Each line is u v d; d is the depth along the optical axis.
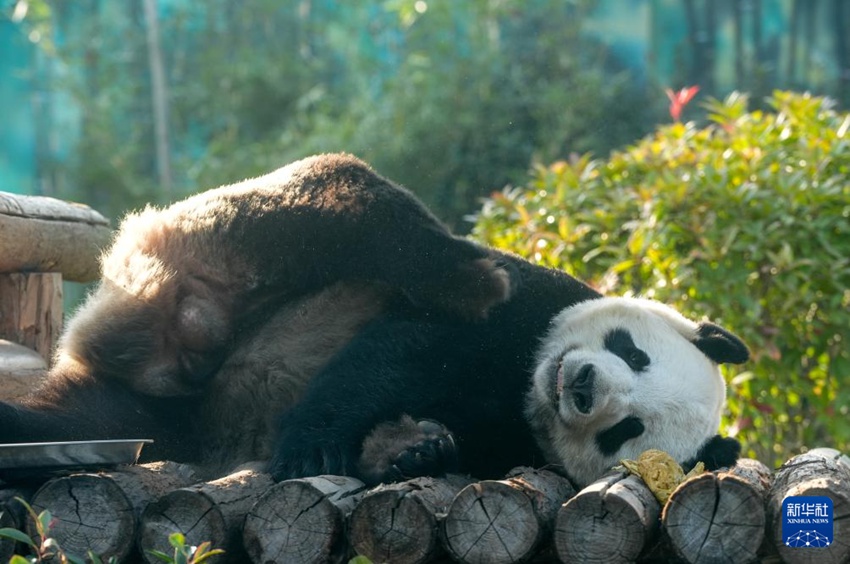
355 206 6.71
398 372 6.43
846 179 9.28
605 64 21.45
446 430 6.23
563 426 6.67
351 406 6.22
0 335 7.59
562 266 9.64
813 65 20.64
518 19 21.44
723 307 8.76
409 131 19.67
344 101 22.56
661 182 9.14
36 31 22.08
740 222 8.87
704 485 5.03
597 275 9.66
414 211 6.84
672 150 9.74
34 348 7.67
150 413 6.73
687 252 9.24
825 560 4.96
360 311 6.81
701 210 9.05
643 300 7.35
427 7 21.27
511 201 10.31
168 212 7.05
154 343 6.65
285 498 5.18
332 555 5.17
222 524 5.14
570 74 20.41
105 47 23.84
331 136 20.36
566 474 6.55
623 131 19.48
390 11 22.97
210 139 24.00
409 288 6.67
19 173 22.92
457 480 5.96
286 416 6.29
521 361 6.90
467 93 19.91
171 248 6.85
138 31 24.23
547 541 5.26
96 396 6.62
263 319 6.86
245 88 23.31
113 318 6.63
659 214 9.05
